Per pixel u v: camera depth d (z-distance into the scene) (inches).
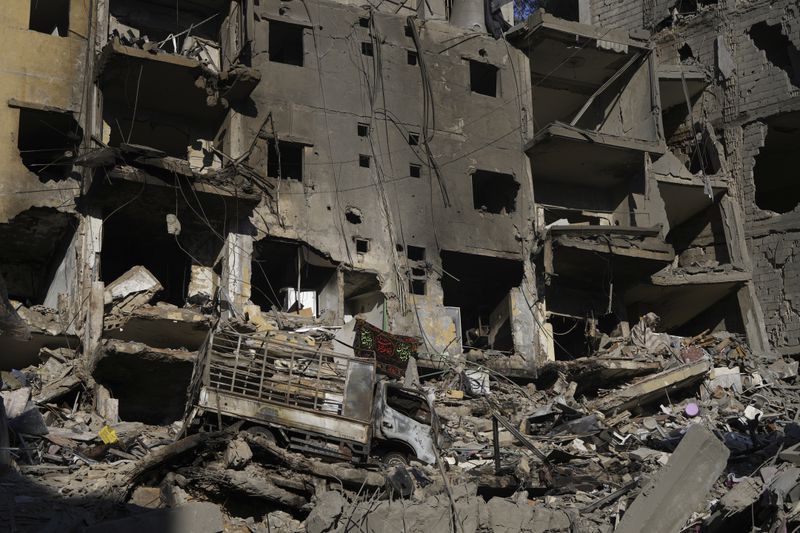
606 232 1557.6
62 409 1148.5
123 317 1243.2
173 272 1427.2
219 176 1330.0
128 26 1459.2
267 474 901.2
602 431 1224.8
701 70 1847.9
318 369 977.5
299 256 1430.9
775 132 1825.8
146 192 1291.8
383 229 1491.1
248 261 1370.6
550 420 1284.4
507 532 862.5
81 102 1365.7
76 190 1321.4
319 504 830.5
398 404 1015.6
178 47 1481.3
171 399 1304.1
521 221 1592.0
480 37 1657.2
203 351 963.3
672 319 1770.4
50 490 848.3
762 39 1825.8
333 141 1496.1
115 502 832.9
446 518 834.8
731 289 1723.7
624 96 1754.4
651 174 1665.8
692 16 1879.9
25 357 1278.3
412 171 1545.3
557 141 1594.5
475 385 1405.0
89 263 1284.4
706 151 1835.6
